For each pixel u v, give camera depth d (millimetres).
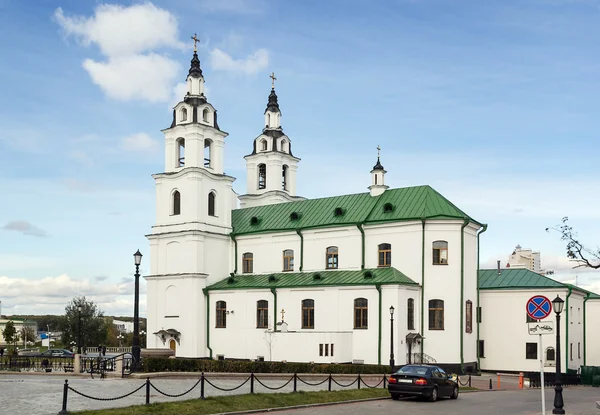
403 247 55500
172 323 63719
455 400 32250
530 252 77375
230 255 66312
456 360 53281
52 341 160500
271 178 74188
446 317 53594
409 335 52219
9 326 124375
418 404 29812
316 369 43906
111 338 138500
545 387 45625
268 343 55719
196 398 26781
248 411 25203
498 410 27453
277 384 36438
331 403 29125
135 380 34938
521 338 55844
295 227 61969
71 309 108500
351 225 58312
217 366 41688
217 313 62594
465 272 55156
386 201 58875
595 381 53000
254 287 60219
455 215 54438
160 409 23719
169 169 66312
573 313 57969
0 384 31906
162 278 64750
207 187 65125
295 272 61656
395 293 52062
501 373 56156
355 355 53469
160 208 66125
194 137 65000
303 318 57219
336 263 59438
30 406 23844
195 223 63344
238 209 70062
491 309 57375
